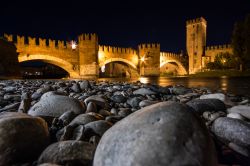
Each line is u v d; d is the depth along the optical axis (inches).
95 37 1950.1
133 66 2463.1
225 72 1781.5
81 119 95.7
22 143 65.0
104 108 146.3
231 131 82.7
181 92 259.1
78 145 64.8
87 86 279.1
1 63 865.5
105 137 58.8
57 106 116.1
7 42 946.1
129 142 51.9
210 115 119.3
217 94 177.3
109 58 2182.6
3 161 61.2
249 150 76.0
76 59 1953.7
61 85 310.8
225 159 71.7
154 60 2486.5
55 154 61.7
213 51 3137.3
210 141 52.3
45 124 77.9
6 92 234.8
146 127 53.7
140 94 226.4
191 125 53.1
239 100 200.1
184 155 46.9
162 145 48.6
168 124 52.9
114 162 50.4
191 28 3282.5
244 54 1418.6
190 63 3297.2
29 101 139.3
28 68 2295.8
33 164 63.0
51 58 1782.7
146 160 47.2
